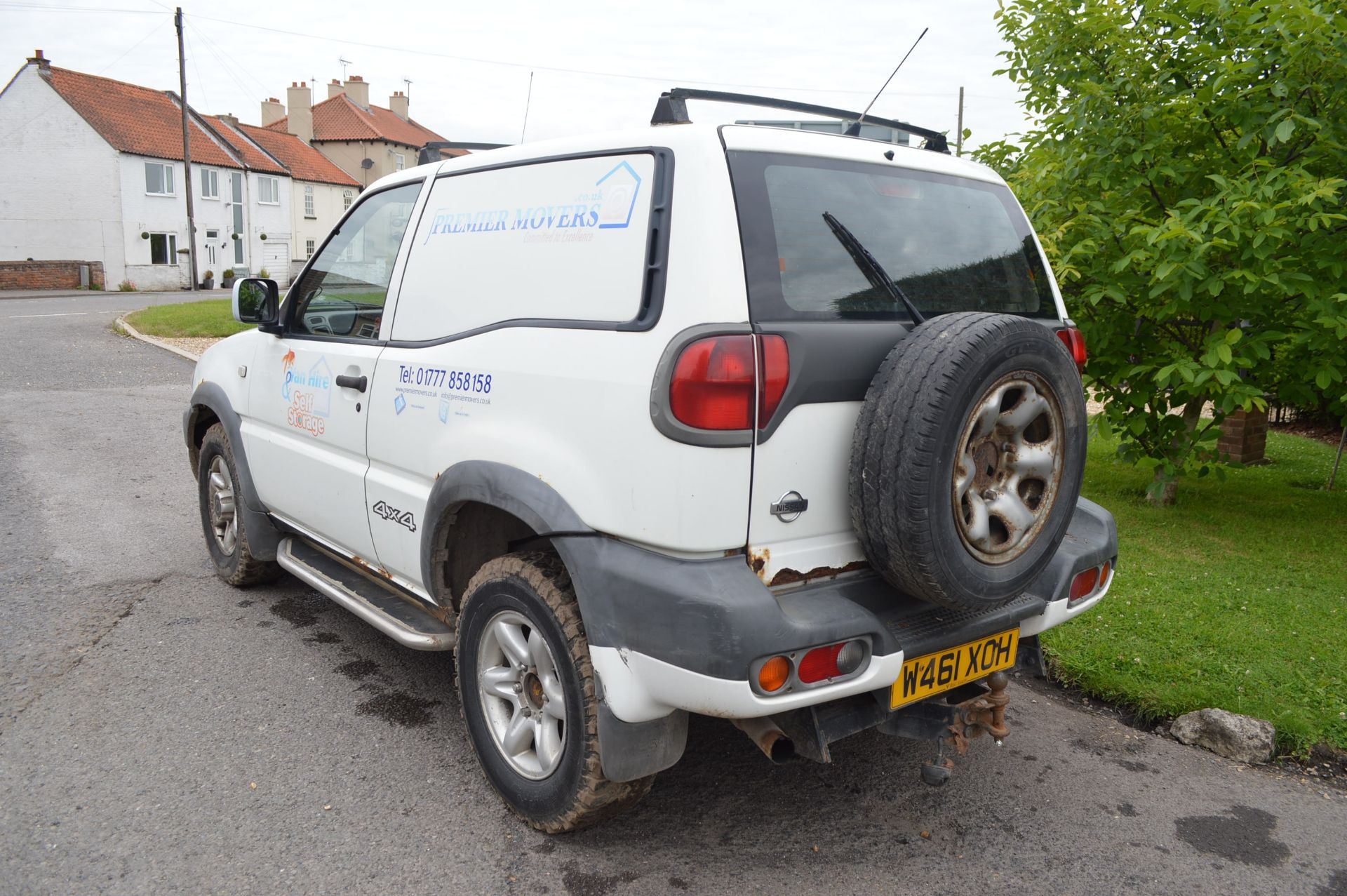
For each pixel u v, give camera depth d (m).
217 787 3.15
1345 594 5.07
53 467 7.61
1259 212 5.27
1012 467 2.62
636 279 2.54
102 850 2.78
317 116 65.50
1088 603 3.20
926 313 2.85
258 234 51.25
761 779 3.35
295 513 4.26
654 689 2.46
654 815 3.10
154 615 4.64
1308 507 7.09
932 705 2.82
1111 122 6.06
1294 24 5.20
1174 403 6.36
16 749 3.35
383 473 3.54
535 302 2.85
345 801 3.10
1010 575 2.62
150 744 3.42
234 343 4.79
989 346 2.41
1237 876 2.85
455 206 3.32
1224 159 6.08
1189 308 5.95
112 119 42.84
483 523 3.30
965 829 3.07
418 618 3.57
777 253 2.50
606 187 2.69
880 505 2.44
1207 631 4.48
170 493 6.91
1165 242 5.39
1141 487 7.70
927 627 2.69
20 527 6.00
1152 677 4.05
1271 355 6.33
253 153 52.06
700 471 2.36
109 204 41.41
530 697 2.96
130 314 22.00
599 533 2.58
